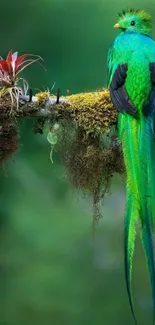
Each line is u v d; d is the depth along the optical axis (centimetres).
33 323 1071
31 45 1128
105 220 1091
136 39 627
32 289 1111
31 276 1123
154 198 587
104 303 1089
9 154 630
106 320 1065
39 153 1094
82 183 643
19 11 1129
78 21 1127
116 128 624
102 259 1126
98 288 1105
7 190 1132
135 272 1078
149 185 590
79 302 1089
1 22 1128
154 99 606
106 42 1124
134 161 596
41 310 1079
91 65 1121
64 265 1135
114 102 610
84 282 1112
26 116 618
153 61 614
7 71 612
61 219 1178
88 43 1124
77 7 1127
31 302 1092
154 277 568
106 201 1077
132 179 592
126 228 584
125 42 627
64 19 1128
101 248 1130
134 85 608
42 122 629
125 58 619
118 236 1116
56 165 1101
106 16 1121
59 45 1128
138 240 1071
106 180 641
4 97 614
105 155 633
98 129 621
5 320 1076
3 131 622
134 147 599
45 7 1129
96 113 621
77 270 1128
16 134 627
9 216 1139
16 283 1122
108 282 1112
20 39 1128
